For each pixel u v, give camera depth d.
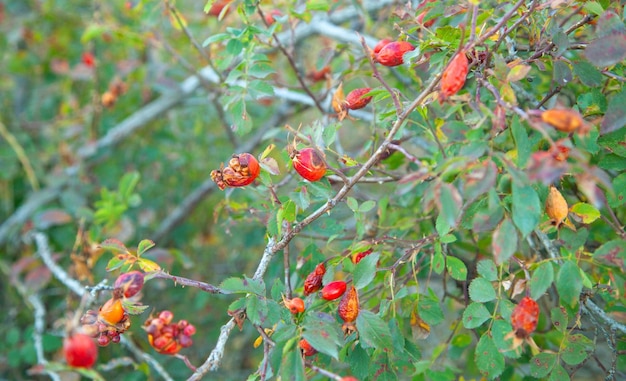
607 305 0.46
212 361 0.39
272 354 0.37
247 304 0.39
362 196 0.58
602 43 0.36
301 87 0.60
